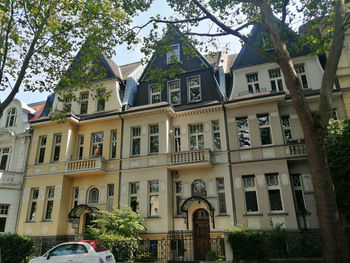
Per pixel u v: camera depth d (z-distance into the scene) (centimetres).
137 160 1792
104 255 1127
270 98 1641
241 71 1883
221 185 1661
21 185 1945
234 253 1152
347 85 1630
